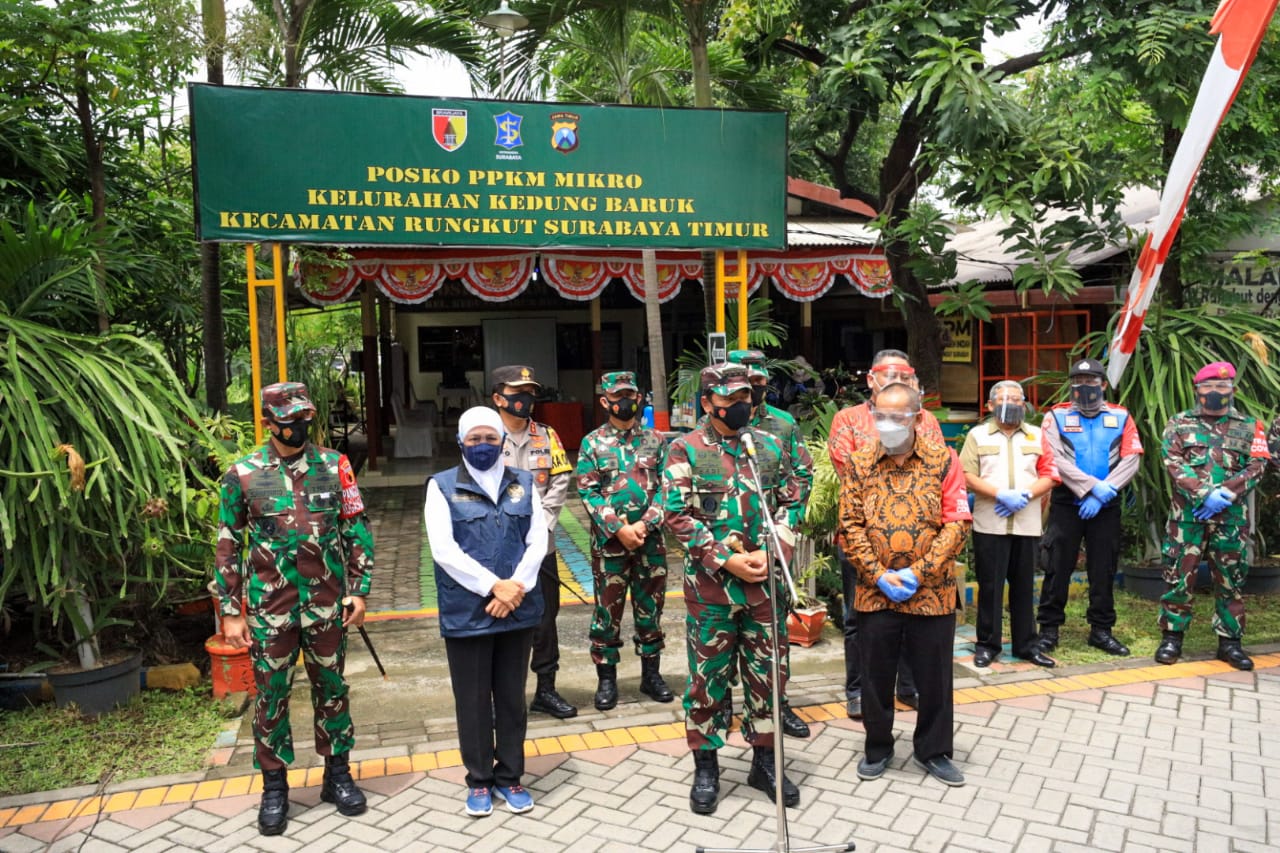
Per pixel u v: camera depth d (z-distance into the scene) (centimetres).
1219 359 688
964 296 755
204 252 698
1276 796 404
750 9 783
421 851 370
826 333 1569
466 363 1761
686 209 676
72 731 478
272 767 388
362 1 838
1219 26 555
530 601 399
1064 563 582
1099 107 701
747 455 366
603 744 468
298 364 1123
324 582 393
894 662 423
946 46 683
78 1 580
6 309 518
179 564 514
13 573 469
